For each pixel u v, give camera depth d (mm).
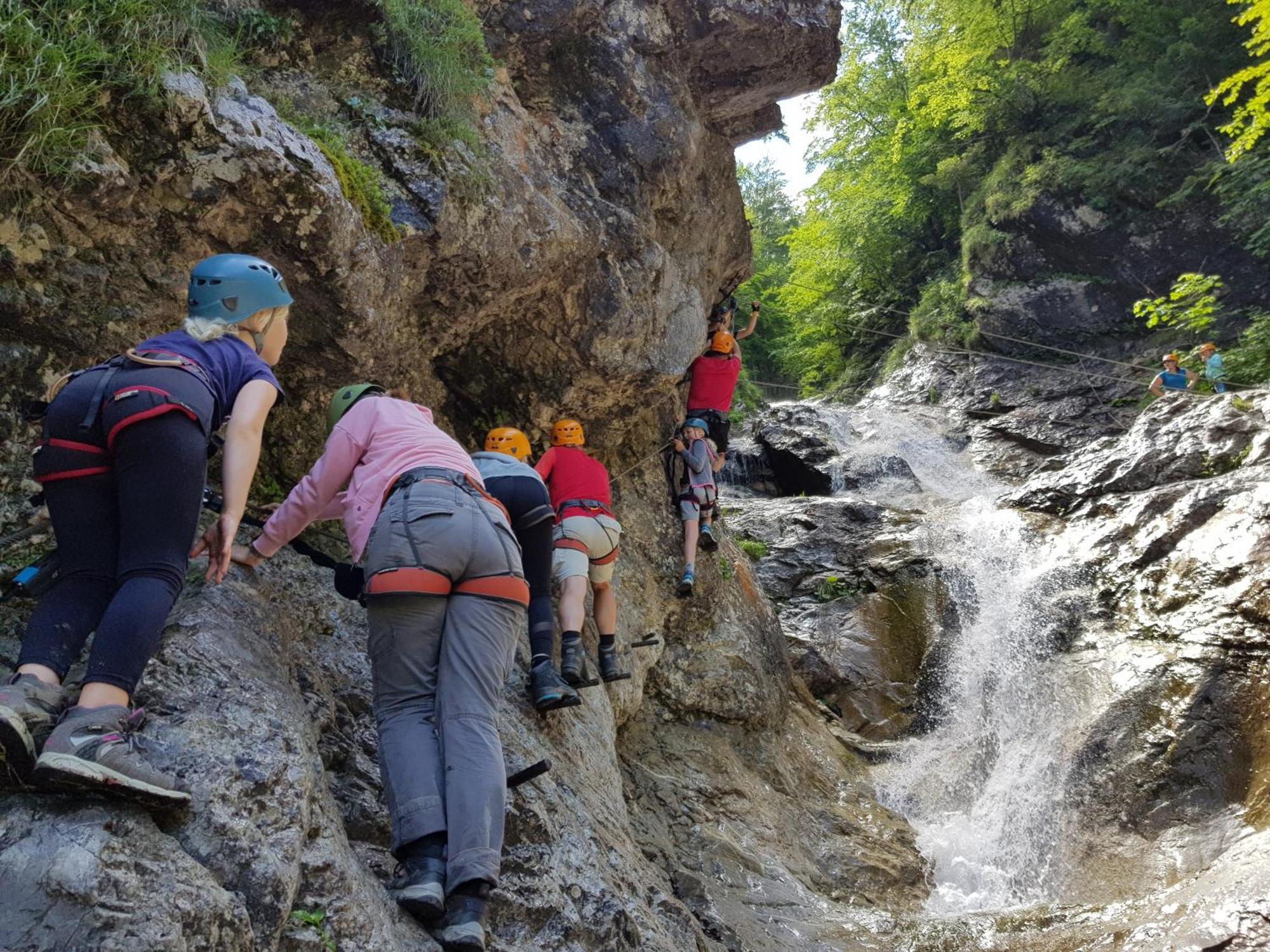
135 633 2092
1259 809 6605
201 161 3086
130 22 2922
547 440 5539
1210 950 4832
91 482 2283
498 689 2658
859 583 11266
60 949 1729
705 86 6344
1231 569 8117
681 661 6641
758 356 33625
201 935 1903
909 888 6395
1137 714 7703
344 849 2461
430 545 2578
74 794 1952
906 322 26359
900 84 28047
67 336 3180
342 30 4145
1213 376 13727
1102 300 20688
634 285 5328
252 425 2424
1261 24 12961
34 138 2732
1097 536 9875
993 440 18422
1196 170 20516
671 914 3723
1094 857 6867
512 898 2912
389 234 3820
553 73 5344
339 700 3139
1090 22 24734
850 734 9047
